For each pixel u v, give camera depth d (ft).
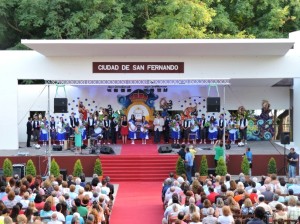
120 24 162.20
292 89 136.46
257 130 139.23
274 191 77.46
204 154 117.39
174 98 136.98
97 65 120.98
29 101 137.59
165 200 80.48
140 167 115.34
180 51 117.91
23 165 108.37
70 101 136.05
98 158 115.24
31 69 122.31
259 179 112.47
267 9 173.58
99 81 121.39
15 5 171.83
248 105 138.21
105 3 163.43
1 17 169.17
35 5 162.71
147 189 106.93
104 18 165.17
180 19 155.53
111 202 86.63
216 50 117.29
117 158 116.37
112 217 86.79
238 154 116.98
